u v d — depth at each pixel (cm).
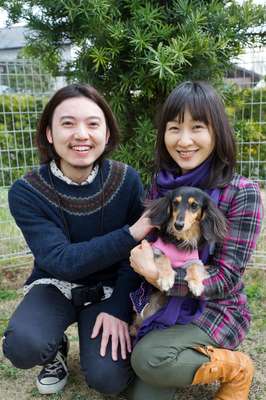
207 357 197
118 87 348
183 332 201
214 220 192
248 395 224
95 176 221
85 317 228
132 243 203
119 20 328
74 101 205
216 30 338
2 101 403
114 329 218
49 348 209
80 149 205
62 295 228
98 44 335
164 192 215
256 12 345
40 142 222
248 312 218
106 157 232
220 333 204
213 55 323
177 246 202
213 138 199
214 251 204
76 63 365
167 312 202
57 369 232
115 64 339
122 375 209
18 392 235
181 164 205
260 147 394
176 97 198
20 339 205
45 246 209
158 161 220
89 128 206
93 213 221
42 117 216
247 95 372
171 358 194
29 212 216
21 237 410
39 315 213
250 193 199
